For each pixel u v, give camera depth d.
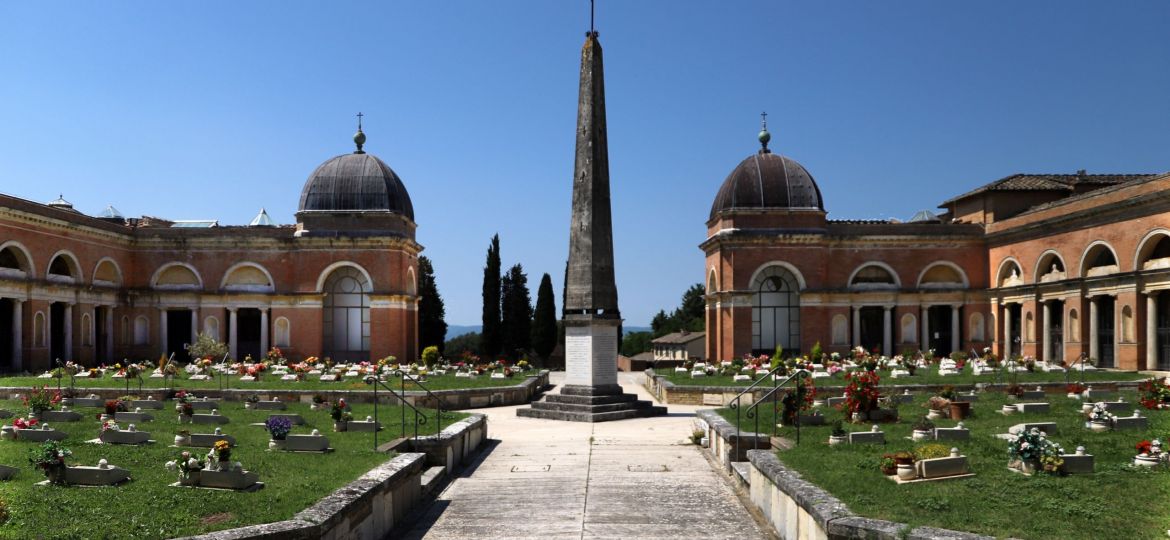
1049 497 11.78
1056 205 48.59
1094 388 32.22
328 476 14.18
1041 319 48.69
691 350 69.50
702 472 19.36
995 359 45.91
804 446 17.17
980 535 10.10
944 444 16.20
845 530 10.78
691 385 35.69
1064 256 46.53
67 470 13.10
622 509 15.69
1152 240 39.69
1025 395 26.19
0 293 41.50
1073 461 13.28
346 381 36.44
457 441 20.31
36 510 11.39
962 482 12.87
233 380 36.16
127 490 12.67
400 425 21.91
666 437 25.06
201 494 12.53
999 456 14.91
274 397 30.91
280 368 42.25
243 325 58.12
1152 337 39.09
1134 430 18.31
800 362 40.22
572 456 21.67
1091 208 43.47
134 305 53.78
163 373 37.38
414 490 16.12
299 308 53.38
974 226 55.66
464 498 16.81
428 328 72.00
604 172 30.66
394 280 53.41
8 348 46.78
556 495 16.95
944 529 10.39
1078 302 44.50
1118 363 41.44
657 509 15.69
